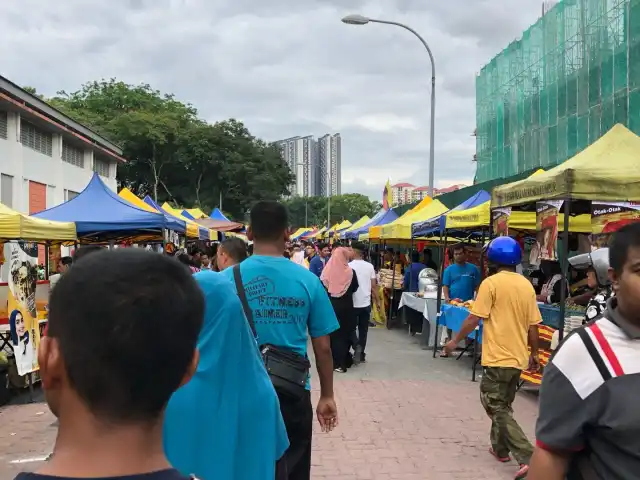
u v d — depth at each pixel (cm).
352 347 1009
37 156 2369
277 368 314
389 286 1459
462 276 1039
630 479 174
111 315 99
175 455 221
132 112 4962
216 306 236
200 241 1794
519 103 3005
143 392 101
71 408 102
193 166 5309
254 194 5594
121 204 1135
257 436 239
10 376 760
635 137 693
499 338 497
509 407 510
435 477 491
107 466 100
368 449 560
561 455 188
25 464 520
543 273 1011
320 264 1697
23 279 769
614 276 191
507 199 797
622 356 181
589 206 806
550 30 2631
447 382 846
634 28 1925
